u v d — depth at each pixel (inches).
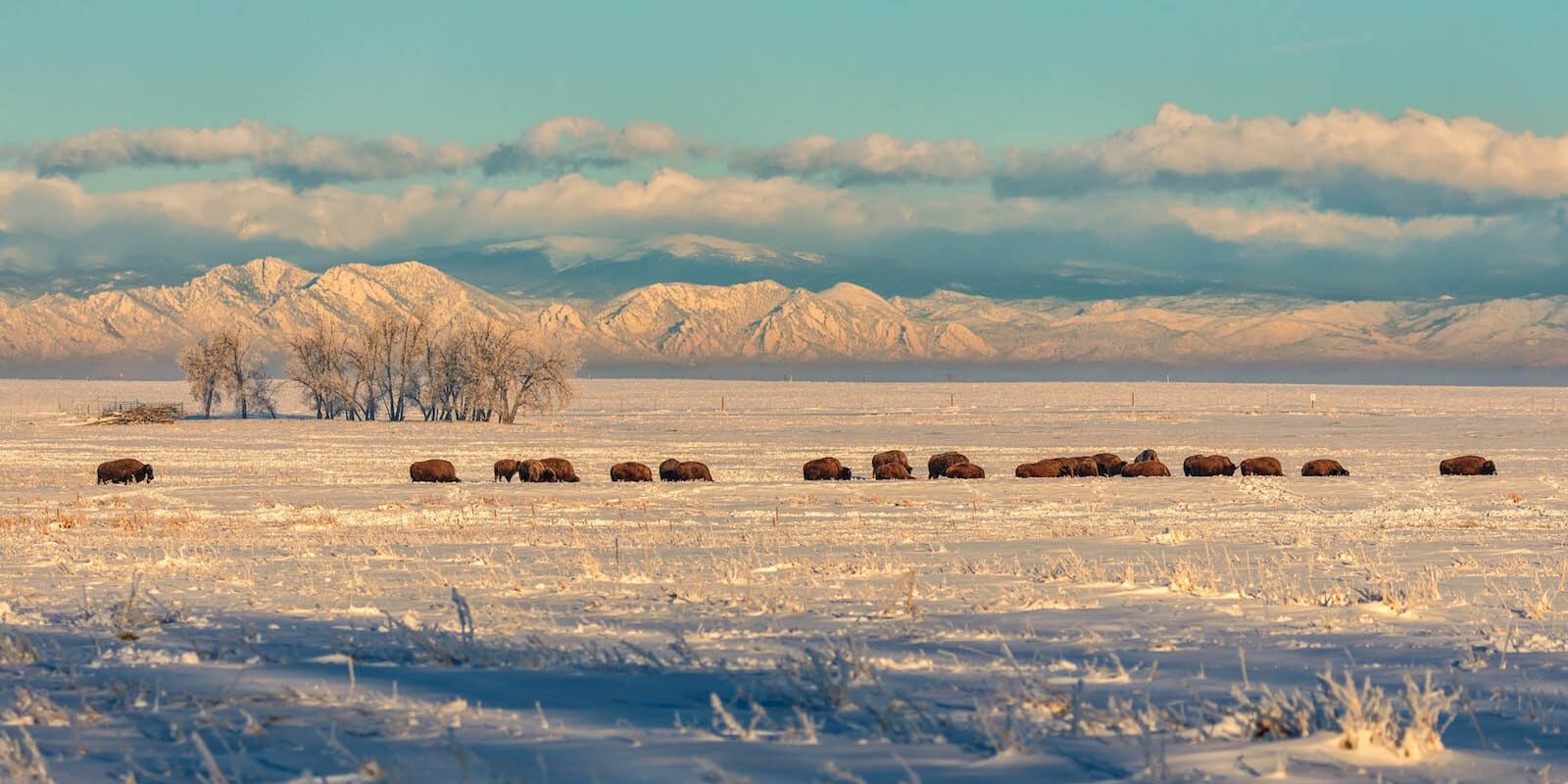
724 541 3400.6
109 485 6560.0
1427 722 903.7
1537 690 1142.3
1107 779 789.9
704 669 1245.7
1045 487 5984.3
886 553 2962.6
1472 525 3944.4
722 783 766.5
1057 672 1236.5
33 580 2439.7
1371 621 1646.2
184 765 839.7
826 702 1047.6
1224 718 948.6
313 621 1744.6
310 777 784.9
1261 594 1962.4
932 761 839.1
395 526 4143.7
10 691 1168.2
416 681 1201.4
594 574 2353.6
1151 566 2532.0
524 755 857.5
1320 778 794.2
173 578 2454.5
